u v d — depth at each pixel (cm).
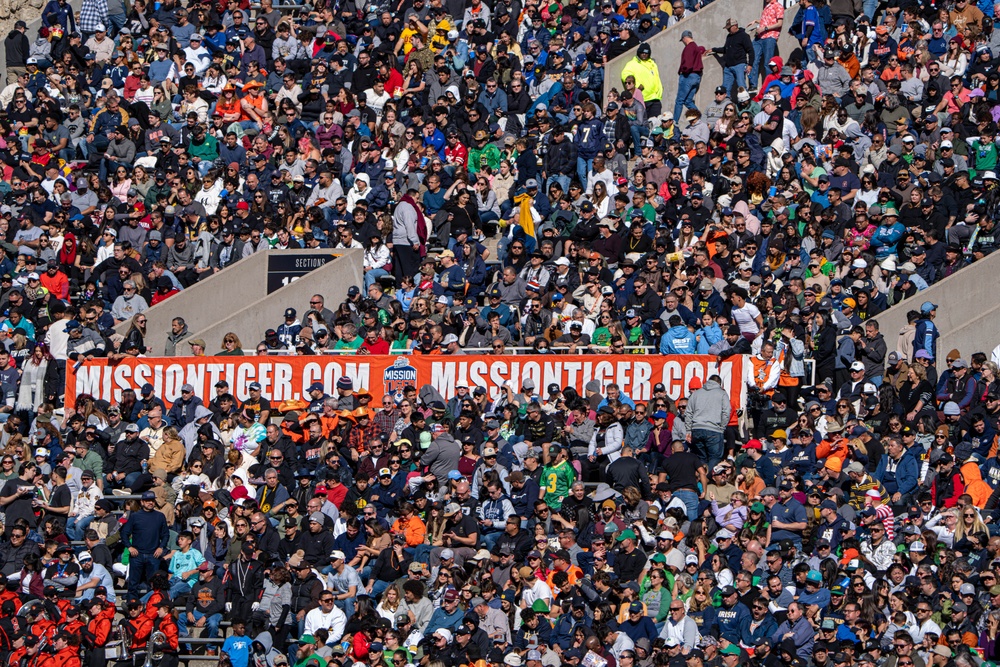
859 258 12125
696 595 9525
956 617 9275
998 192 12594
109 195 13888
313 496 10594
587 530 10112
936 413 10975
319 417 11175
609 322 11831
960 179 12719
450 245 13100
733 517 10075
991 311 11788
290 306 12712
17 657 9781
